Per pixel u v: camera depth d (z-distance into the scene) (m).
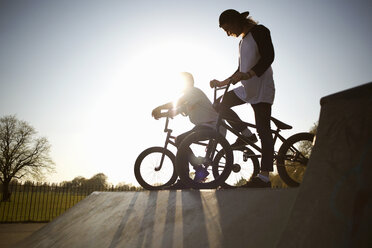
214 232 1.68
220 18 3.04
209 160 3.06
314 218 1.17
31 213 18.05
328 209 1.15
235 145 3.42
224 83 3.40
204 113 3.53
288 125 3.17
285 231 1.22
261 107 2.89
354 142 1.26
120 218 2.61
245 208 1.73
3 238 8.62
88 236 2.65
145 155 4.06
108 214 2.87
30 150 31.81
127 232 2.29
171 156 4.10
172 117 3.88
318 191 1.24
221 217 1.79
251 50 2.93
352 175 1.17
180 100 3.57
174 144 4.08
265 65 2.78
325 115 1.48
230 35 3.12
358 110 1.34
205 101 3.59
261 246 1.39
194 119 3.58
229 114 3.29
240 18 3.00
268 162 2.77
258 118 2.90
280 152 3.19
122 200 3.02
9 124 31.48
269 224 1.49
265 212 1.59
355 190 1.12
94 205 3.41
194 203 2.14
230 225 1.66
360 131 1.27
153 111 3.81
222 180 2.96
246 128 3.26
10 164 30.72
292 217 1.25
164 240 1.89
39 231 3.69
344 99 1.43
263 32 2.87
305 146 3.21
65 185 15.73
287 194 1.62
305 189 1.30
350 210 1.08
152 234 2.04
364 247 0.96
